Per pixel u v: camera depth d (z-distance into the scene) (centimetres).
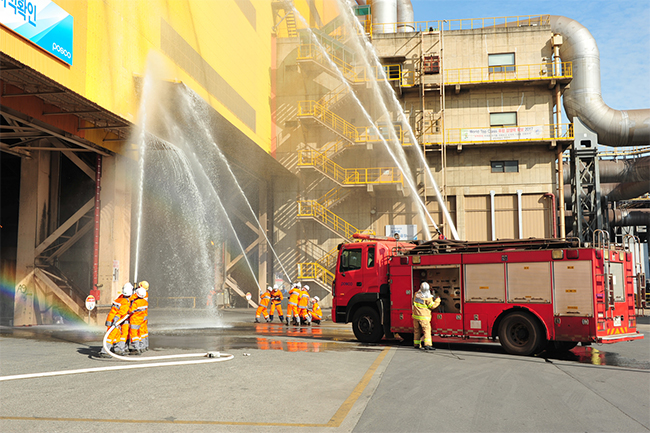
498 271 1150
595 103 3177
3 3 1109
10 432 500
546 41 3038
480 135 3006
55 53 1277
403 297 1287
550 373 869
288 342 1329
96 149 1814
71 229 2367
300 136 3172
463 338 1187
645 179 3422
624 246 1159
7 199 2583
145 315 1075
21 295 1881
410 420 554
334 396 665
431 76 3084
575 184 2930
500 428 530
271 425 527
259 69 2948
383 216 3094
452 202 3047
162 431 504
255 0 2914
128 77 1634
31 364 927
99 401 633
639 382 793
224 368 869
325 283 3073
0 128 1753
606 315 1048
